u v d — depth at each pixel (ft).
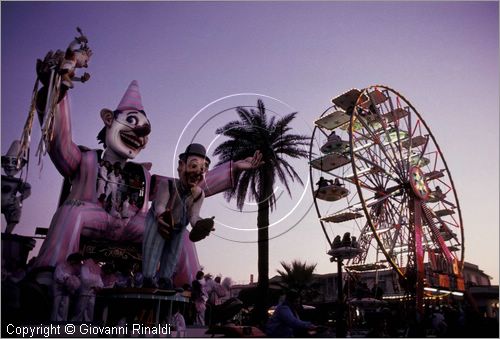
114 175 67.36
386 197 70.08
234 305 45.73
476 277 118.73
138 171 70.38
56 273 50.85
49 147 61.62
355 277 69.62
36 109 60.44
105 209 64.64
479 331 37.06
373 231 57.67
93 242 62.39
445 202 78.43
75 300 49.67
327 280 123.34
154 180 71.41
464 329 37.88
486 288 90.07
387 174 70.33
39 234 61.36
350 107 72.28
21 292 49.19
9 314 45.80
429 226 71.36
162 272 56.90
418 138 81.15
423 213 71.77
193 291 57.67
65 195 65.46
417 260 61.82
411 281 56.65
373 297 56.70
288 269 99.45
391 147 72.54
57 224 59.77
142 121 71.67
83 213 61.72
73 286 49.62
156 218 57.93
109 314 38.73
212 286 61.31
